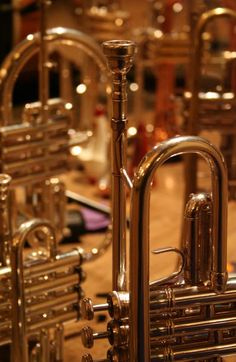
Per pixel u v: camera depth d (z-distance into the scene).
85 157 2.60
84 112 2.55
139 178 1.13
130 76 3.27
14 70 1.89
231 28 2.46
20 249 1.39
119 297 1.20
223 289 1.22
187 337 1.25
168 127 2.63
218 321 1.24
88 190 2.60
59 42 1.91
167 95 2.70
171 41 2.63
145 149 2.53
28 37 1.89
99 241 2.21
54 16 3.21
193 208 1.23
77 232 2.20
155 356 1.23
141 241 1.14
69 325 1.76
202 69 2.19
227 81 2.21
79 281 1.54
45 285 1.49
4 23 3.14
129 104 3.27
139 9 3.46
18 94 3.32
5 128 1.86
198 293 1.22
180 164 2.89
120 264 1.33
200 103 2.14
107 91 1.96
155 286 1.23
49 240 1.48
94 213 2.35
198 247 1.23
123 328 1.20
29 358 1.54
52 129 1.93
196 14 2.16
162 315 1.22
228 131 2.17
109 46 1.24
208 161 1.17
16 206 2.04
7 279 1.42
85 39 1.92
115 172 1.31
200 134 2.36
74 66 3.04
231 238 2.23
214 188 1.18
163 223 2.37
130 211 1.15
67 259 1.50
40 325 1.50
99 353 1.65
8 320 1.44
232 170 2.24
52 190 2.03
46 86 1.92
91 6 3.08
